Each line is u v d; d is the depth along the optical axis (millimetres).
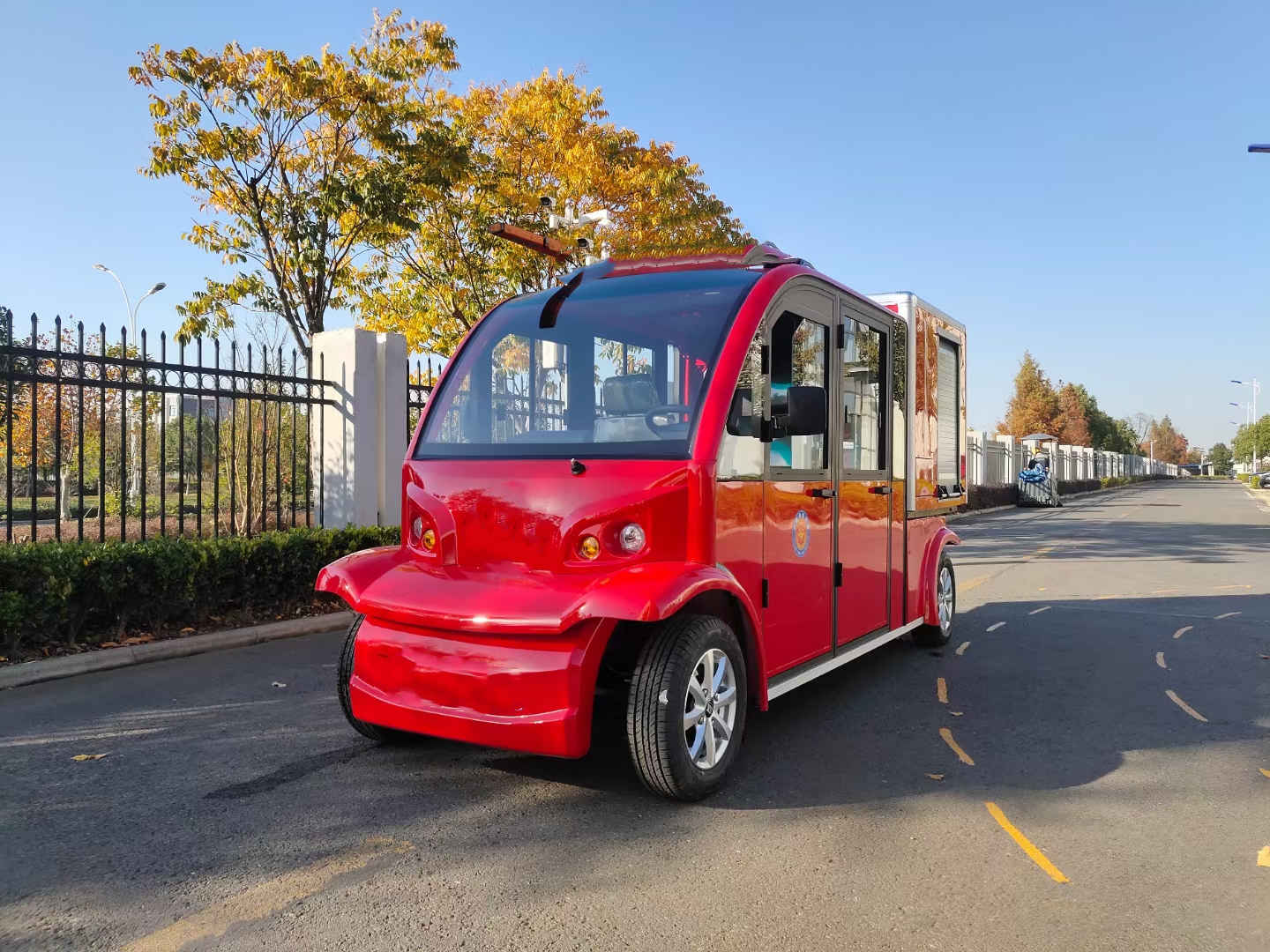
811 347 4703
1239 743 4520
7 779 3885
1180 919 2746
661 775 3510
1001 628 7770
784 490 4367
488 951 2529
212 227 11953
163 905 2779
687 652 3535
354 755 4258
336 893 2869
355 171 12203
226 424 11211
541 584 3566
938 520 6855
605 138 17219
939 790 3850
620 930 2650
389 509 9578
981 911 2791
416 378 10477
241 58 11438
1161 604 9125
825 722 4883
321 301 11898
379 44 12891
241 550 7125
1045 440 42562
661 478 3641
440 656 3564
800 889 2918
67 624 6047
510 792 3791
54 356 6719
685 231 17812
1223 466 158875
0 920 2678
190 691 5375
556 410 4164
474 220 14406
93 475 14586
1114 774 4055
